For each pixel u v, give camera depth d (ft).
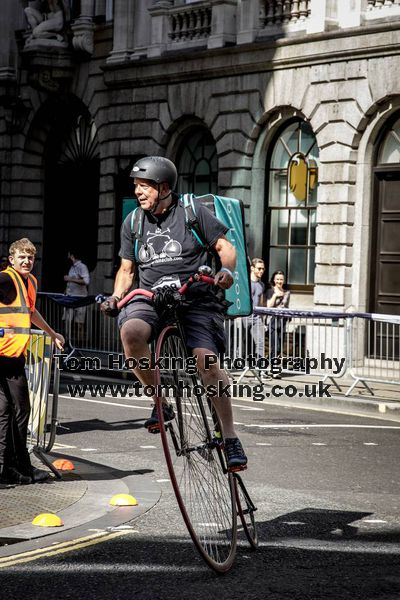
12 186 91.25
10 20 91.15
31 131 90.12
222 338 20.33
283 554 21.38
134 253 20.67
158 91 76.13
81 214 86.84
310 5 65.72
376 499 27.40
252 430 40.01
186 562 20.62
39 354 30.63
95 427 39.50
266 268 69.21
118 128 79.71
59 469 30.35
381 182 62.90
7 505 25.35
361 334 51.67
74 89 84.69
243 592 18.62
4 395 27.84
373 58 61.67
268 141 68.80
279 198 68.59
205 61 71.56
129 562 20.57
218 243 20.30
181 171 75.77
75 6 85.25
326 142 64.18
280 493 28.02
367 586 19.12
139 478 29.68
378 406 47.88
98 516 24.58
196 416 19.62
